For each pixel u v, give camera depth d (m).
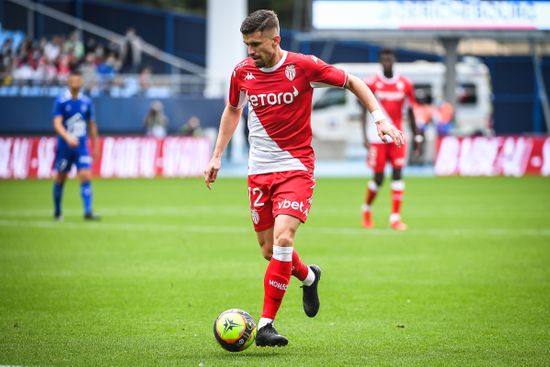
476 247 43.31
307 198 23.44
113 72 104.88
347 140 115.56
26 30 117.88
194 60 133.88
